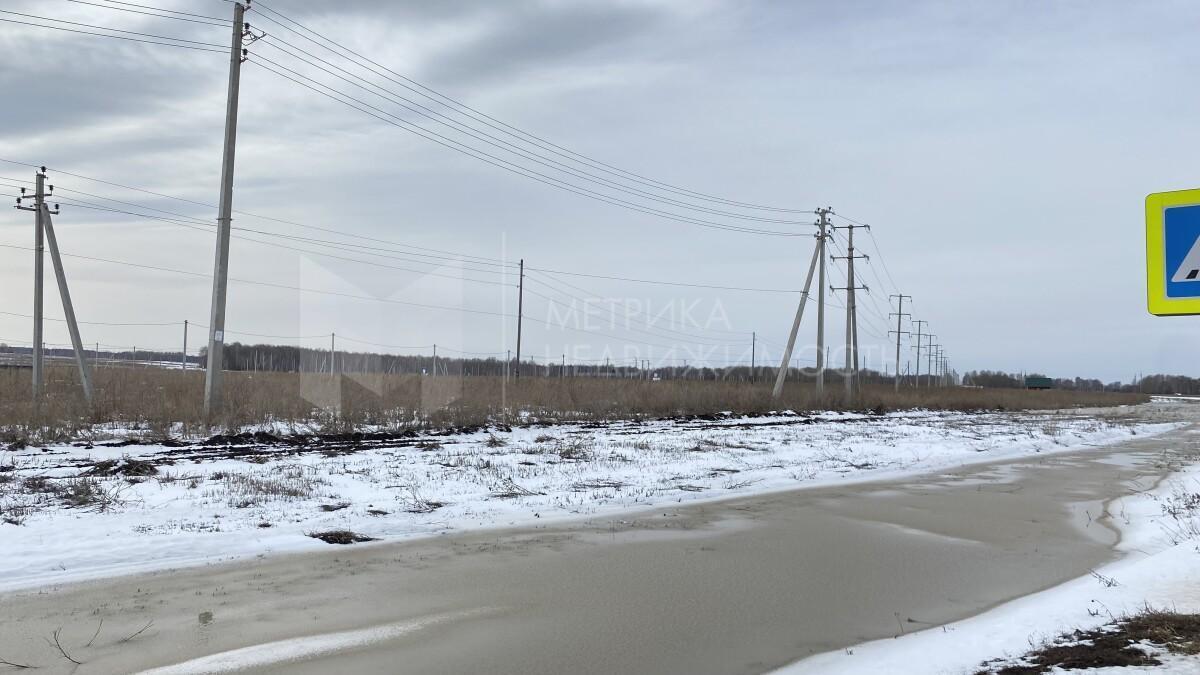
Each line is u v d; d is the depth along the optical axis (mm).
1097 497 17266
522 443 22531
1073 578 9945
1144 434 38750
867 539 12164
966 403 56750
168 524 11297
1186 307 4172
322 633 7301
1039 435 33500
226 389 25875
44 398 22797
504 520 12922
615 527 12648
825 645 7199
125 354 74000
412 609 8086
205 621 7578
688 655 6875
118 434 19609
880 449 25516
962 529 13219
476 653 6844
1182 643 6160
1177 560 9312
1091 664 5820
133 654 6676
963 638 7031
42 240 25734
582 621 7789
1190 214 4184
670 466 19359
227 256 22344
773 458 21969
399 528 12023
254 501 12977
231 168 22547
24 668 6328
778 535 12305
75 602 8078
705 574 9750
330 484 14734
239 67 22812
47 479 13766
